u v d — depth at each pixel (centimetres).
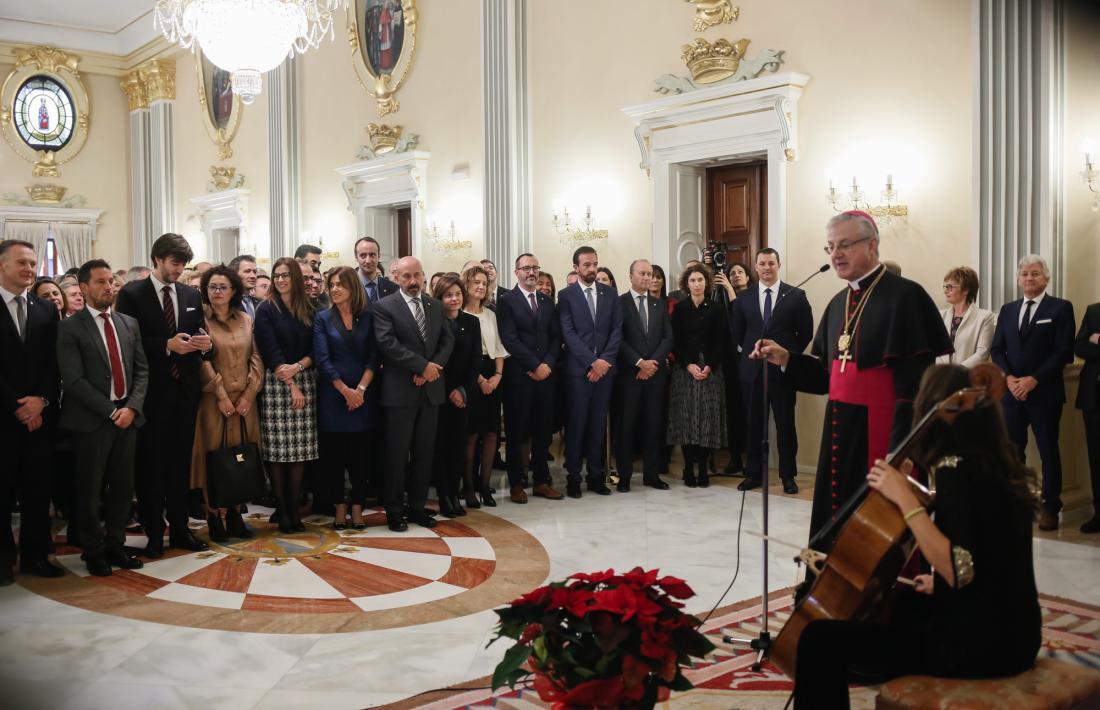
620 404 727
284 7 996
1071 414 632
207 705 333
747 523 607
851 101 751
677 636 232
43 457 499
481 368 667
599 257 958
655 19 894
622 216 934
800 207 792
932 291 706
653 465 738
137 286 531
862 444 377
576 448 706
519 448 691
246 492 550
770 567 503
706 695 335
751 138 815
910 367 368
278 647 392
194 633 409
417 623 422
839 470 382
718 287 802
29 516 497
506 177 1029
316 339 588
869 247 381
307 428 586
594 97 955
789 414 703
